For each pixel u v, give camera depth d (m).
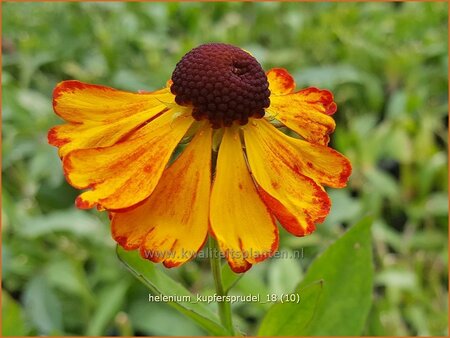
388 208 0.25
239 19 0.34
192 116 0.09
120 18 0.31
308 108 0.10
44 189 0.23
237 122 0.09
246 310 0.19
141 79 0.26
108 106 0.10
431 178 0.23
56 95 0.10
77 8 0.33
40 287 0.19
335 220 0.21
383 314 0.19
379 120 0.30
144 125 0.09
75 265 0.19
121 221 0.09
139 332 0.19
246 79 0.09
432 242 0.22
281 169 0.09
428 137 0.25
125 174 0.09
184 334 0.18
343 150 0.24
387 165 0.27
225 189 0.09
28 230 0.20
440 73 0.30
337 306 0.13
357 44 0.31
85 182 0.08
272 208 0.09
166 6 0.33
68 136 0.09
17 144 0.23
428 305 0.20
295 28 0.32
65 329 0.19
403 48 0.33
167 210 0.09
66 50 0.30
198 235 0.08
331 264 0.13
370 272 0.13
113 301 0.18
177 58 0.27
